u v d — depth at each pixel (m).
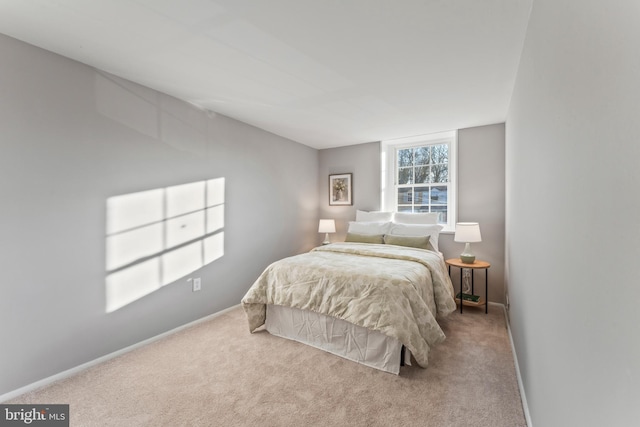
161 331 2.65
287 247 4.30
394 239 3.69
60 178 2.03
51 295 1.98
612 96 0.58
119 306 2.35
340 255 3.11
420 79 2.37
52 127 1.99
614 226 0.58
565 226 0.92
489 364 2.20
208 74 2.30
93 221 2.20
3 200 1.79
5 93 1.80
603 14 0.63
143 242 2.52
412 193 4.37
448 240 3.95
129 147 2.42
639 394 0.47
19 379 1.85
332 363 2.22
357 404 1.75
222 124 3.27
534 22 1.43
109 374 2.07
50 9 1.55
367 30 1.72
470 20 1.62
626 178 0.52
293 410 1.70
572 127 0.85
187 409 1.71
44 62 1.95
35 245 1.92
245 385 1.94
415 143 4.34
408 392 1.87
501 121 3.51
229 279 3.36
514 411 1.69
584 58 0.75
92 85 2.19
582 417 0.77
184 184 2.86
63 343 2.04
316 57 2.04
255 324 2.74
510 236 2.65
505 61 2.06
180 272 2.82
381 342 2.14
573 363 0.85
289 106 3.01
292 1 1.47
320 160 5.05
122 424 1.59
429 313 2.23
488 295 3.68
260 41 1.84
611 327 0.60
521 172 1.88
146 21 1.65
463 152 3.81
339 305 2.28
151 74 2.31
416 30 1.72
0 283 1.78
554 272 1.06
